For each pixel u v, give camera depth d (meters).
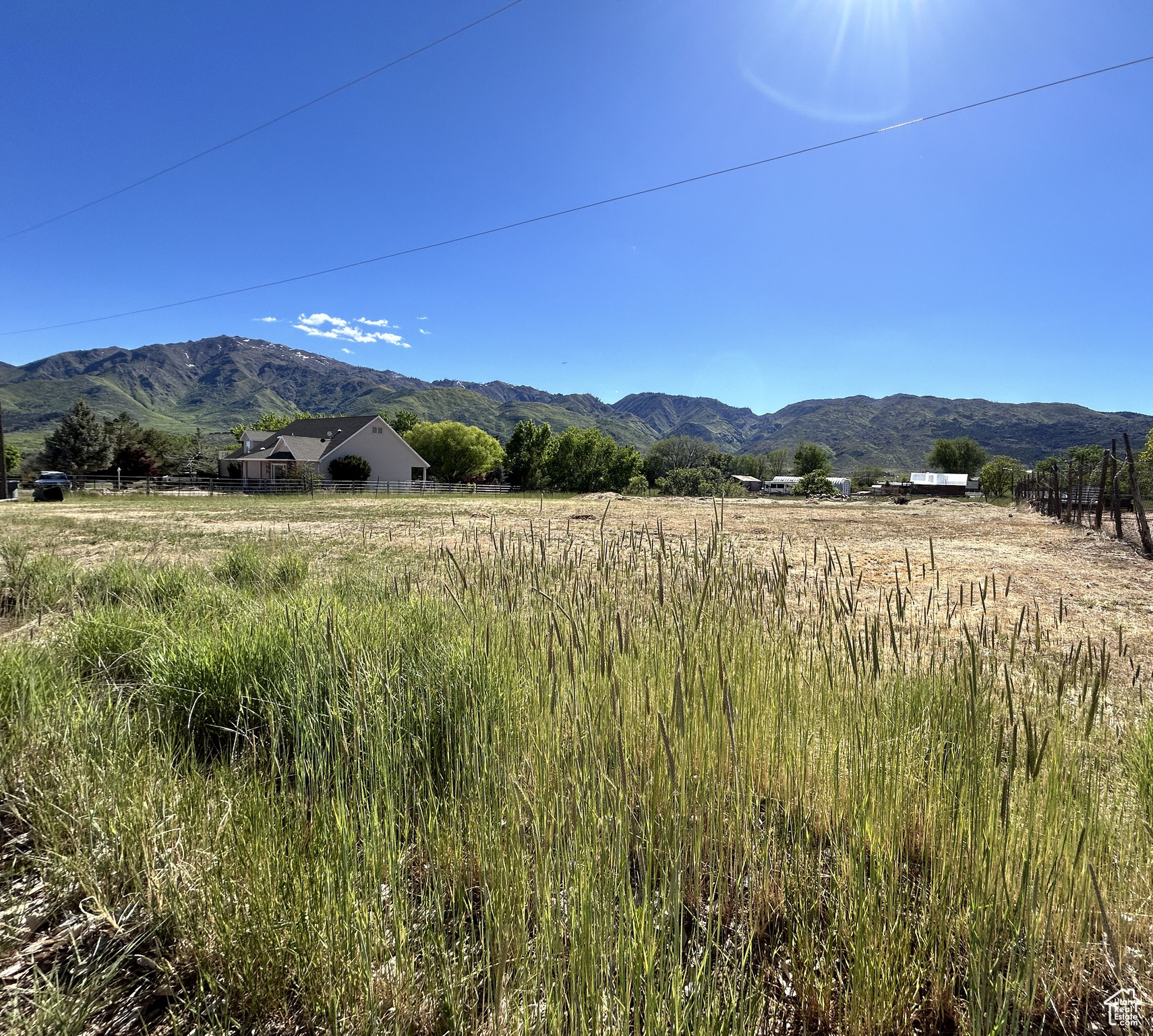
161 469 50.25
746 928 1.78
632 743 2.30
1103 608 6.52
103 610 4.29
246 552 7.39
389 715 2.27
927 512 25.27
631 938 1.38
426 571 5.70
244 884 1.66
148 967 1.60
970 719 2.12
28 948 1.63
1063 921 1.67
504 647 2.91
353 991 1.44
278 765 2.36
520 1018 1.33
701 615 3.02
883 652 3.40
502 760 2.15
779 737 2.42
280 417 84.75
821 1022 1.54
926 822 2.06
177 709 2.89
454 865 1.84
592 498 33.88
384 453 51.06
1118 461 12.81
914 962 1.57
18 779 2.29
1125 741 2.70
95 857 1.89
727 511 24.45
